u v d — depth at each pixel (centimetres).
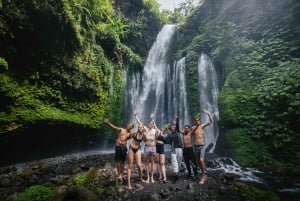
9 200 614
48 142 1262
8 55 1077
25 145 1157
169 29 2322
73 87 1365
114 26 1880
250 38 1520
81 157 1262
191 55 1864
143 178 809
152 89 2112
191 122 1717
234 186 727
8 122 1029
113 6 2130
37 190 619
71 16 1267
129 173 716
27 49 1143
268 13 1491
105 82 1641
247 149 1060
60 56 1291
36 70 1189
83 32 1441
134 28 2216
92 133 1492
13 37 1058
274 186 772
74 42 1357
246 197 650
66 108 1332
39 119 1142
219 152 1234
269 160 984
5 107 1049
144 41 2281
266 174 893
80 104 1427
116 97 1762
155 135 789
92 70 1512
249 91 1261
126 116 1838
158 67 2180
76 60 1387
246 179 838
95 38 1684
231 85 1359
